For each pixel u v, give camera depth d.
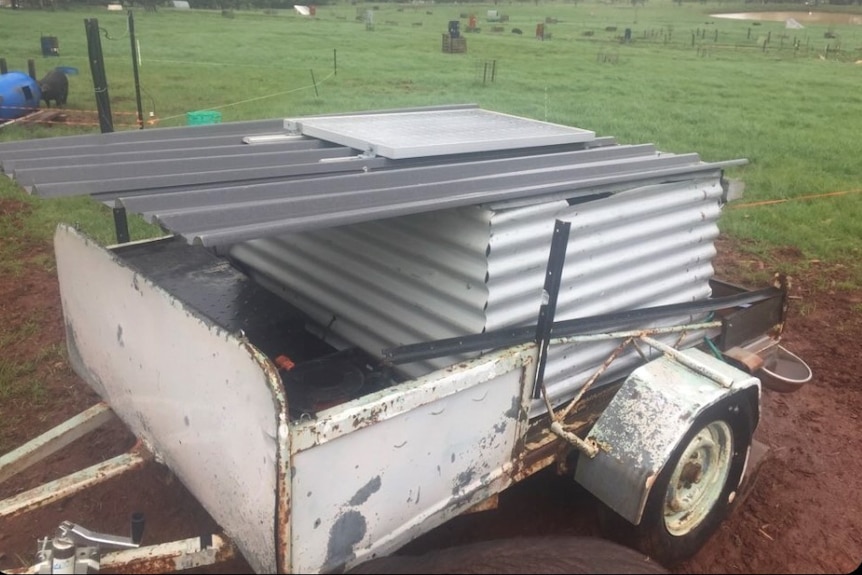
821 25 65.94
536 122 4.29
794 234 8.87
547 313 2.77
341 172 3.00
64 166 2.79
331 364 3.16
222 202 2.44
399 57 31.86
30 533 3.50
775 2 104.62
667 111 19.27
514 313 2.87
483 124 4.14
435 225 2.85
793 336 6.03
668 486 3.04
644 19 72.50
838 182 11.93
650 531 3.05
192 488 2.69
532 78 26.12
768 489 3.96
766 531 3.62
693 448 3.09
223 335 2.27
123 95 17.62
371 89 21.48
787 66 34.25
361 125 3.91
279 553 2.18
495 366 2.62
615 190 3.17
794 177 12.12
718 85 25.95
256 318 3.29
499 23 61.81
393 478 2.41
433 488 2.58
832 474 4.13
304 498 2.17
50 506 3.66
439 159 3.29
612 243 3.19
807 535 3.60
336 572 2.35
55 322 5.80
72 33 33.41
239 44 33.72
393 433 2.35
